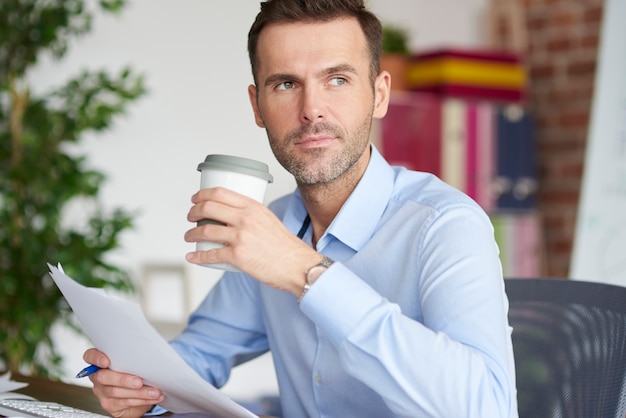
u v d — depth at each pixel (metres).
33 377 1.55
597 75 3.66
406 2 4.50
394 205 1.29
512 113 4.30
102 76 3.17
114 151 3.79
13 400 1.27
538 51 4.57
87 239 3.10
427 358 0.98
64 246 3.05
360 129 1.23
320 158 1.21
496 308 1.07
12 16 3.06
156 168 3.88
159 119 3.88
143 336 1.03
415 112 4.04
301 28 1.21
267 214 1.02
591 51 4.31
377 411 1.23
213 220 1.02
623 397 1.19
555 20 4.48
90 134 3.73
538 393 1.29
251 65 1.30
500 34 4.64
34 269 3.06
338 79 1.21
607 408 1.20
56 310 3.07
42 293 3.07
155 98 3.87
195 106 3.96
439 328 1.06
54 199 3.07
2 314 3.04
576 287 1.33
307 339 1.31
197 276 3.78
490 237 1.16
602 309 1.27
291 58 1.20
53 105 3.54
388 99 1.37
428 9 4.58
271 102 1.23
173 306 3.77
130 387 1.18
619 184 3.65
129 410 1.22
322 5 1.20
